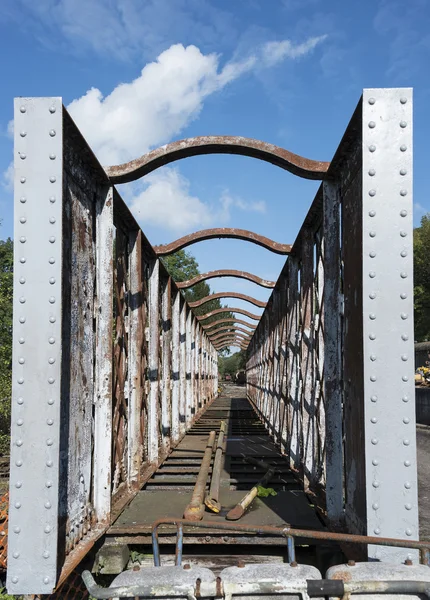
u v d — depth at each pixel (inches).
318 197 186.1
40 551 104.3
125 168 158.1
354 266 128.7
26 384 108.2
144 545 144.1
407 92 116.9
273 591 86.4
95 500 145.9
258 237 280.5
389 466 109.3
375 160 115.9
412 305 113.1
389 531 107.7
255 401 742.5
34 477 106.0
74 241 132.0
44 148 112.9
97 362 152.3
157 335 260.5
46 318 109.7
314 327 220.5
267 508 172.9
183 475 240.2
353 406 127.7
